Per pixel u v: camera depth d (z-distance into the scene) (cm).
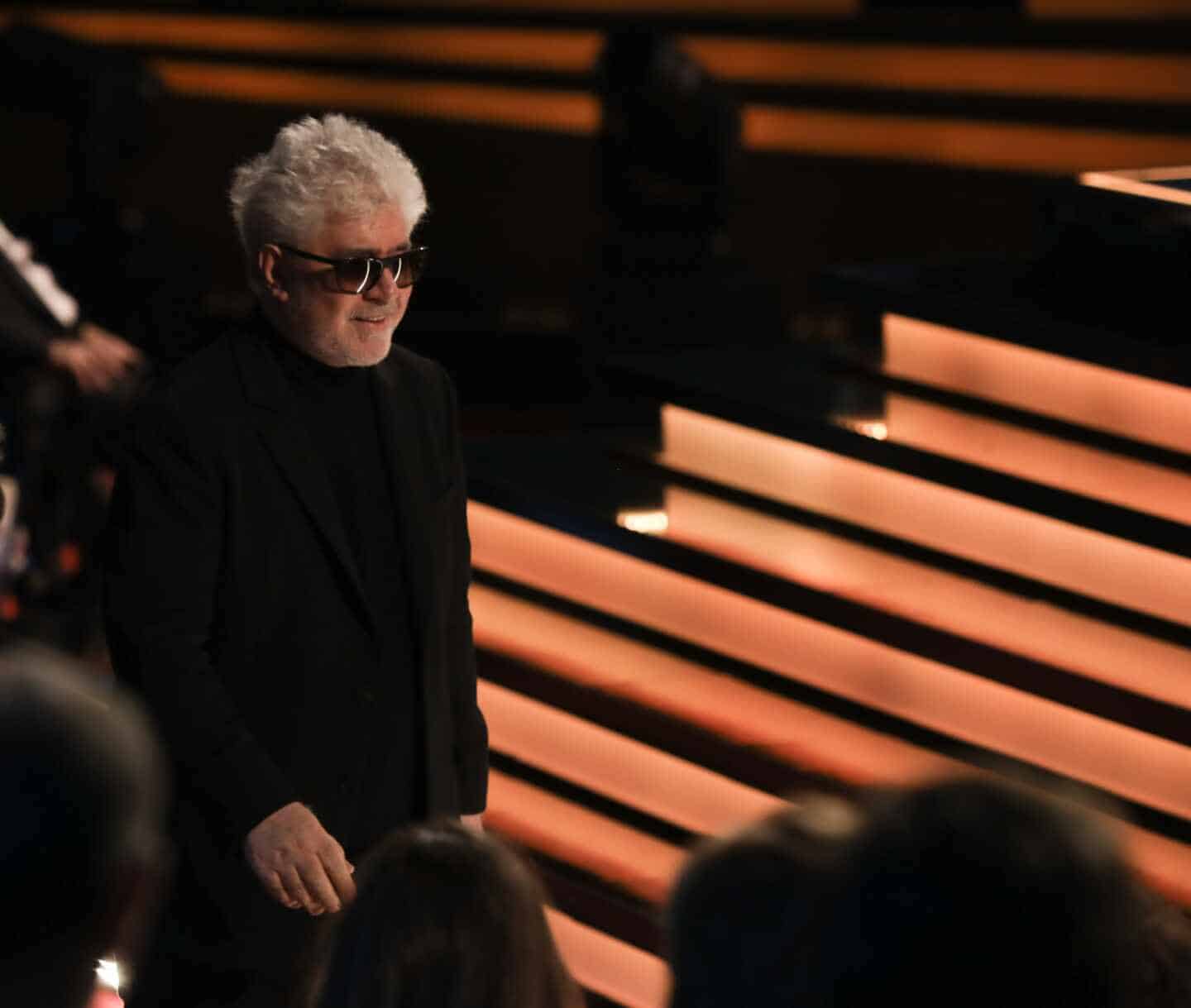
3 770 428
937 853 423
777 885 497
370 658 1087
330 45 4684
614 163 2848
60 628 1773
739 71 3866
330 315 1053
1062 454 1401
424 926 714
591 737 1490
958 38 3512
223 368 1074
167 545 1040
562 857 1429
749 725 1435
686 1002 504
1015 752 1278
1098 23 3306
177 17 4975
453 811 1130
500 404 3412
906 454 1447
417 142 4528
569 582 1606
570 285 4297
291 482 1060
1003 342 1437
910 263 1670
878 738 1366
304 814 1023
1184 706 1183
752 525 1550
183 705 1019
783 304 3189
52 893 424
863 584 1428
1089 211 1446
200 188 4969
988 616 1355
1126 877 429
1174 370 1338
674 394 1675
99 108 2761
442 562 1109
